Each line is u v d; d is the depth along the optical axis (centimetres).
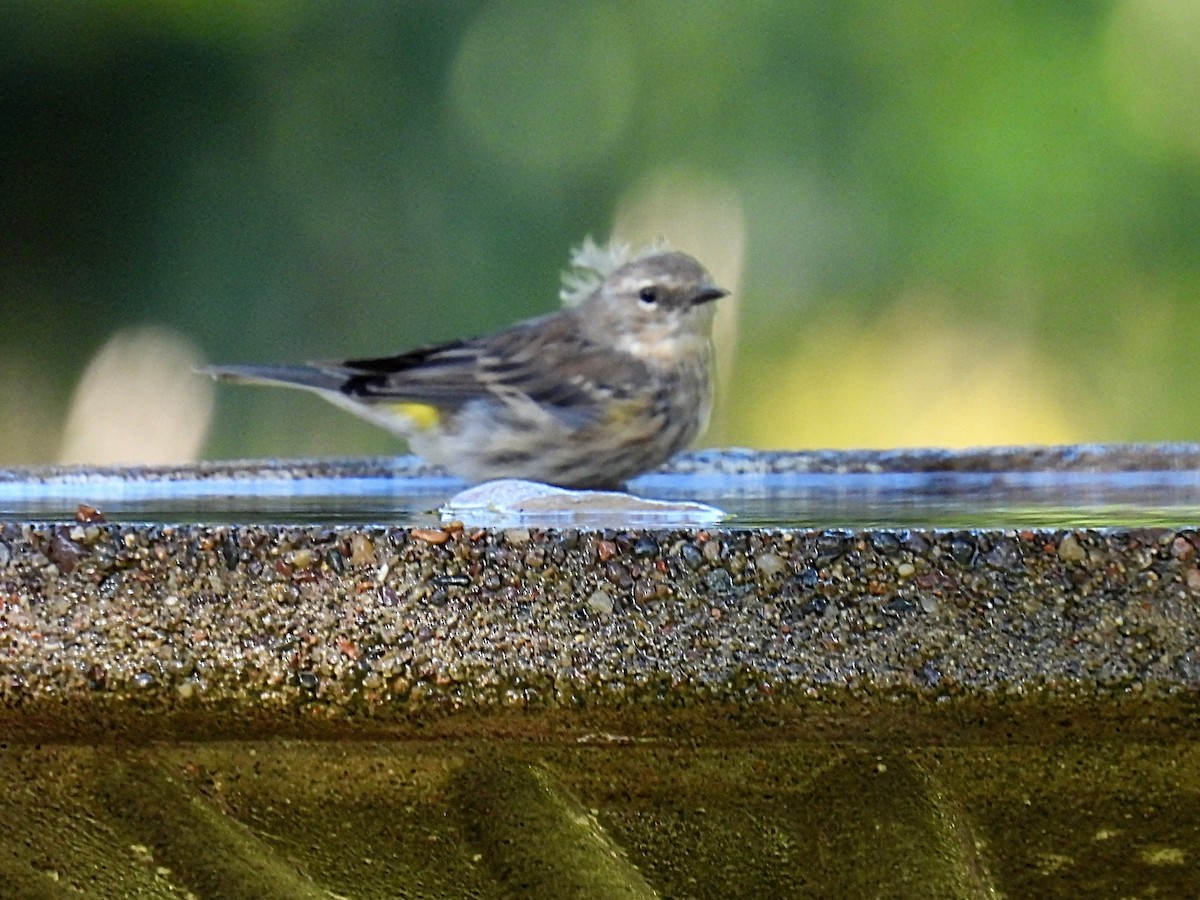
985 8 569
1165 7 561
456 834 442
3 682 421
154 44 569
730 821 440
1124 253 562
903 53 571
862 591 410
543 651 415
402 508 503
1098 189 562
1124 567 405
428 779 443
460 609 416
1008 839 434
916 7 569
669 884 439
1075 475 514
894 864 430
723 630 412
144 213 577
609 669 414
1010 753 431
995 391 570
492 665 416
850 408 575
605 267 522
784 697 412
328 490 514
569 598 415
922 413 574
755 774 439
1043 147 562
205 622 419
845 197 577
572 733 426
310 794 445
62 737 438
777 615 412
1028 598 407
